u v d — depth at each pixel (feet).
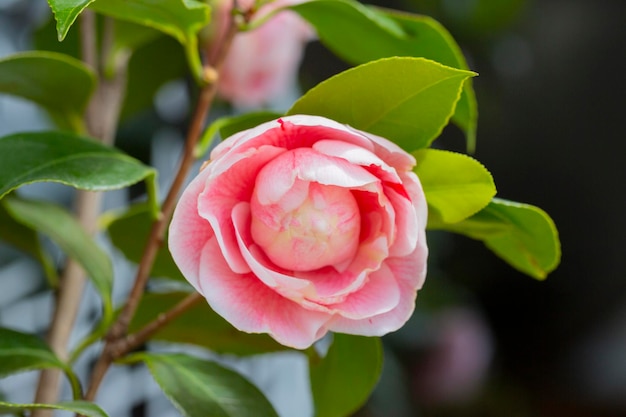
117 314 2.35
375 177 1.90
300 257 1.93
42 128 3.26
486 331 5.93
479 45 4.59
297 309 1.92
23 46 3.16
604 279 6.49
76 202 2.46
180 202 1.89
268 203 1.90
